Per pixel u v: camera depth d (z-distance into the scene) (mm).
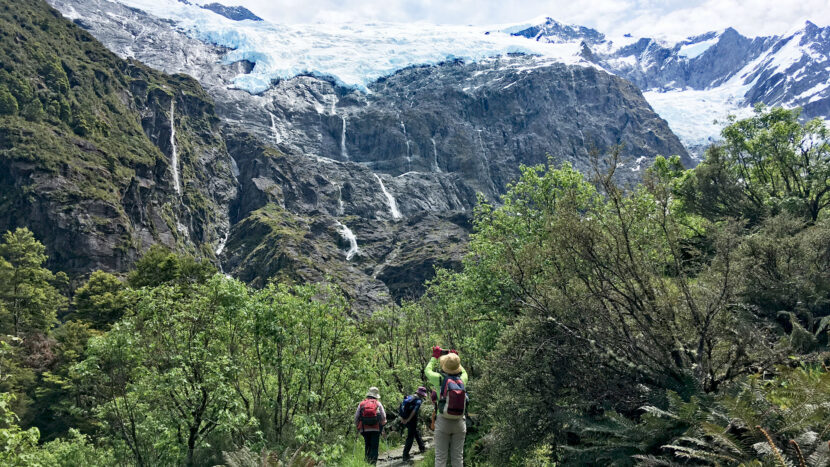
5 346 10766
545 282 8227
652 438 5617
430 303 17078
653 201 7996
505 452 7375
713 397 5762
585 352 7047
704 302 6805
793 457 4152
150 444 11367
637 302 7355
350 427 13211
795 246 12453
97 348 10500
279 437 11320
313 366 11844
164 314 11109
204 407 10633
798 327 9133
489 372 8469
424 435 13945
